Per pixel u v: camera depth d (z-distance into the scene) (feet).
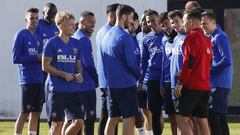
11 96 116.37
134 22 81.71
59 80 70.03
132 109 70.59
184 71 68.54
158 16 81.76
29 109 80.84
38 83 80.89
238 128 100.94
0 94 116.57
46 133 94.68
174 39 73.97
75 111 71.20
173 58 72.74
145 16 82.94
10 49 115.44
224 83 73.82
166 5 114.11
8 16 115.03
